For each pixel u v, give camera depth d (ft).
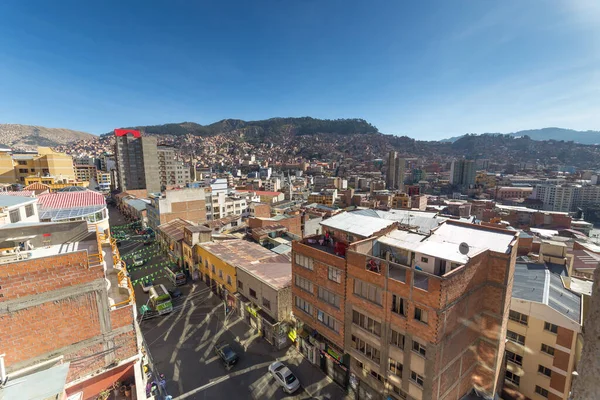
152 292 135.54
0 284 42.32
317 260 88.99
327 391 86.22
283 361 98.27
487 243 77.05
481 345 77.25
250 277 115.34
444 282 59.57
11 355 43.60
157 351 102.73
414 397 67.00
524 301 81.51
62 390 37.17
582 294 88.33
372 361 75.97
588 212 493.36
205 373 92.53
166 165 543.80
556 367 76.95
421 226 101.24
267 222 185.78
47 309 45.96
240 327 117.08
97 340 50.47
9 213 80.79
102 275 50.08
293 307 101.19
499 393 82.74
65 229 60.95
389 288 69.72
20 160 290.35
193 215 243.81
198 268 159.02
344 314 82.23
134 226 279.49
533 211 365.81
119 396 51.11
